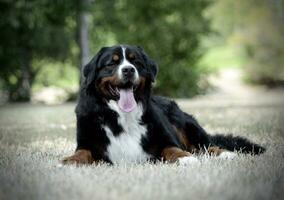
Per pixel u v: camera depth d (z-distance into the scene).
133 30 28.55
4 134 11.01
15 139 10.09
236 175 5.51
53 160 7.04
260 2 37.66
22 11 25.23
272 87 36.44
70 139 9.67
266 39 37.56
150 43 28.59
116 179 5.41
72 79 32.66
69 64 29.50
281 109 16.11
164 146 7.04
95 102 6.93
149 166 6.32
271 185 5.00
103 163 6.71
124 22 28.33
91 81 6.90
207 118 13.22
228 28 38.69
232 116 13.69
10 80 28.95
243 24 38.22
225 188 4.84
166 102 8.00
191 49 28.97
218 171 5.75
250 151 7.48
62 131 11.16
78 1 24.97
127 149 6.90
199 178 5.34
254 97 27.53
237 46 38.94
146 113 7.05
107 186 5.04
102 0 26.75
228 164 6.25
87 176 5.63
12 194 4.75
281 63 36.72
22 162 6.81
